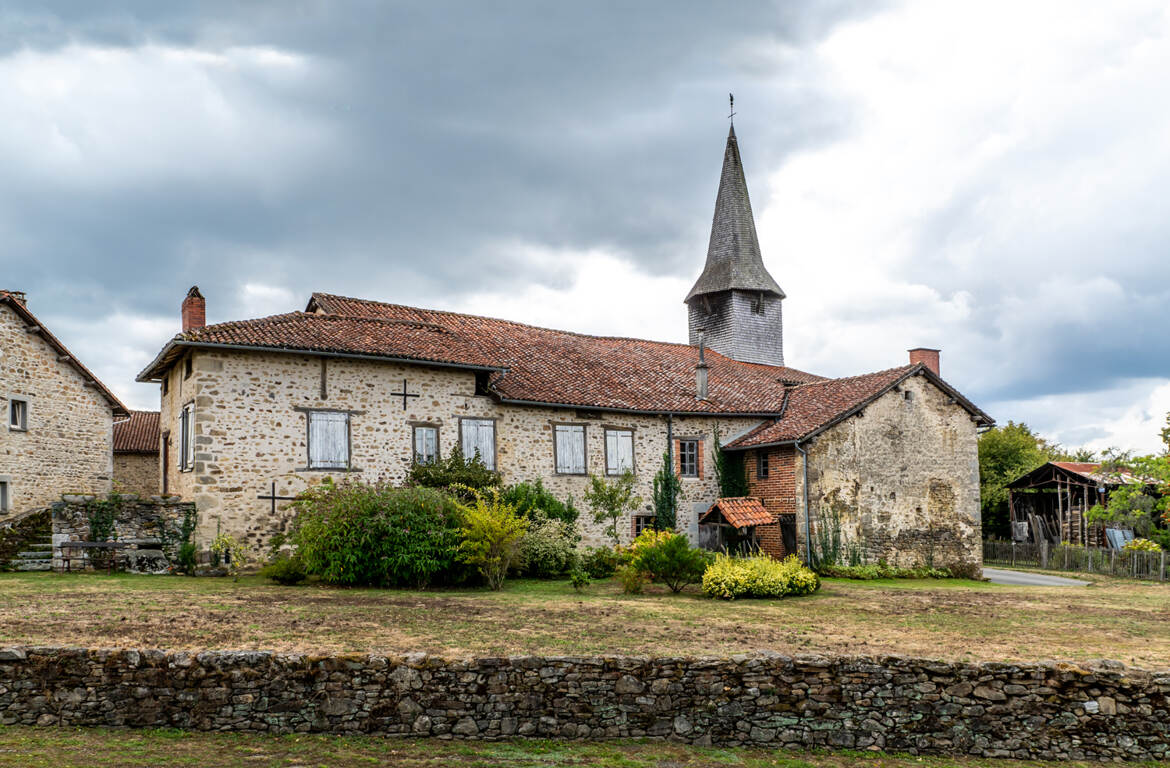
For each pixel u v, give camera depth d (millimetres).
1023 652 11039
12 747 7699
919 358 28656
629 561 18047
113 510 16750
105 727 8430
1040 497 38500
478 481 18953
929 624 13305
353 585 15562
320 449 18641
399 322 21844
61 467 22219
